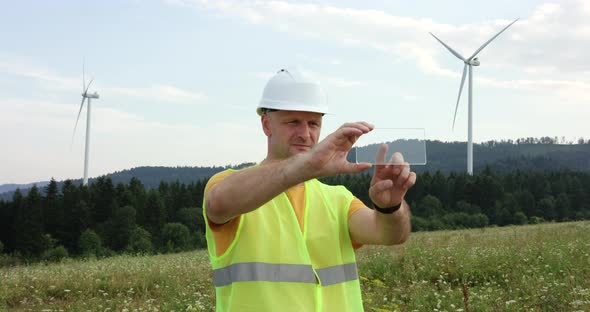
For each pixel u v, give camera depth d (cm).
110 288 983
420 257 1060
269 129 230
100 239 4931
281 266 224
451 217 6206
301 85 223
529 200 7106
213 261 233
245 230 226
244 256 223
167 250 4916
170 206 5947
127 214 5241
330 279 233
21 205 4991
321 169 172
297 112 220
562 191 7612
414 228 5719
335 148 172
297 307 219
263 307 218
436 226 5881
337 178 3475
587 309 571
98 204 5369
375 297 724
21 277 1139
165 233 5250
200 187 6197
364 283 873
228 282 228
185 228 5284
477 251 1116
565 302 618
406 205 226
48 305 869
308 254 229
